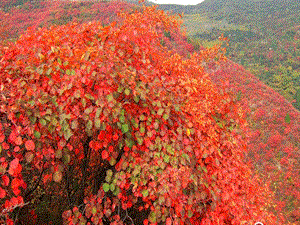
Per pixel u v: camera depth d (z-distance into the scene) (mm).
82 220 4023
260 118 34469
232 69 43375
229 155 6039
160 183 4160
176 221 4215
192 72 7199
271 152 28953
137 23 5969
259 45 177375
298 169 26703
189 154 4781
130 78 4078
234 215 5453
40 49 4148
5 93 3750
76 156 5152
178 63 5988
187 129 4742
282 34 199750
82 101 3709
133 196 4359
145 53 4922
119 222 4199
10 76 3982
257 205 6770
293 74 120875
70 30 4957
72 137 4703
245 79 41812
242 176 6234
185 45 34344
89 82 3756
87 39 4703
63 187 5957
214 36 185375
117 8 59594
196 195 4531
